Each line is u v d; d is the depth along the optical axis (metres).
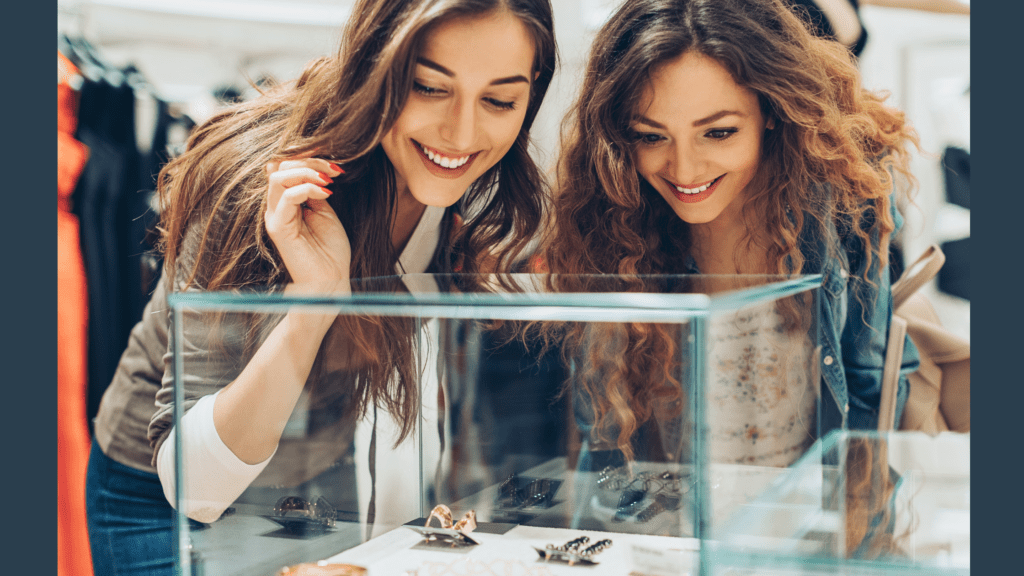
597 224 1.44
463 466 1.20
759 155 1.40
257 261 1.35
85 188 1.64
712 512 1.09
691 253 1.45
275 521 1.19
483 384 1.19
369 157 1.38
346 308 1.17
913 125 1.51
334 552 1.19
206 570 1.19
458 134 1.33
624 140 1.39
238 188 1.35
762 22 1.36
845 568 1.12
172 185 1.41
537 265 1.47
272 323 1.18
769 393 1.20
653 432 1.10
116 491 1.45
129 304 1.68
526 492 1.18
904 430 1.51
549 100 1.50
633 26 1.37
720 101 1.35
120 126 1.67
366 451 1.21
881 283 1.46
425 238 1.47
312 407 1.19
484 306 1.13
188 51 1.69
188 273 1.37
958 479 1.31
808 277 1.30
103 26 1.68
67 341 1.64
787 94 1.34
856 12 1.50
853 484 1.29
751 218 1.43
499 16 1.30
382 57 1.29
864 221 1.44
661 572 1.10
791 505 1.20
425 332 1.19
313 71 1.41
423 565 1.16
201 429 1.18
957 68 1.49
